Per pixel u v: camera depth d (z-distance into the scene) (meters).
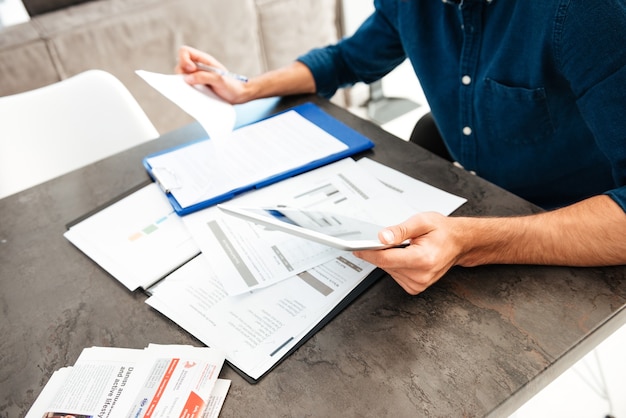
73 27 1.78
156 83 0.98
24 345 0.66
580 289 0.65
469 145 1.07
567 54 0.76
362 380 0.58
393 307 0.65
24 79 1.74
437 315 0.64
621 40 0.69
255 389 0.58
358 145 0.92
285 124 1.00
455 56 0.99
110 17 1.83
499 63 0.90
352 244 0.59
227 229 0.79
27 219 0.87
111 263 0.76
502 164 1.04
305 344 0.62
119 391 0.58
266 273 0.71
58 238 0.83
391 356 0.60
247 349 0.62
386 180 0.85
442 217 0.69
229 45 2.12
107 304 0.71
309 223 0.65
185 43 2.01
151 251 0.77
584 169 0.97
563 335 0.60
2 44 1.69
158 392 0.58
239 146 0.96
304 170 0.89
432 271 0.64
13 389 0.61
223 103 1.03
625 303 0.62
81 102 1.20
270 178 0.87
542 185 1.04
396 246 0.66
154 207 0.86
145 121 1.21
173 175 0.90
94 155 1.23
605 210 0.68
